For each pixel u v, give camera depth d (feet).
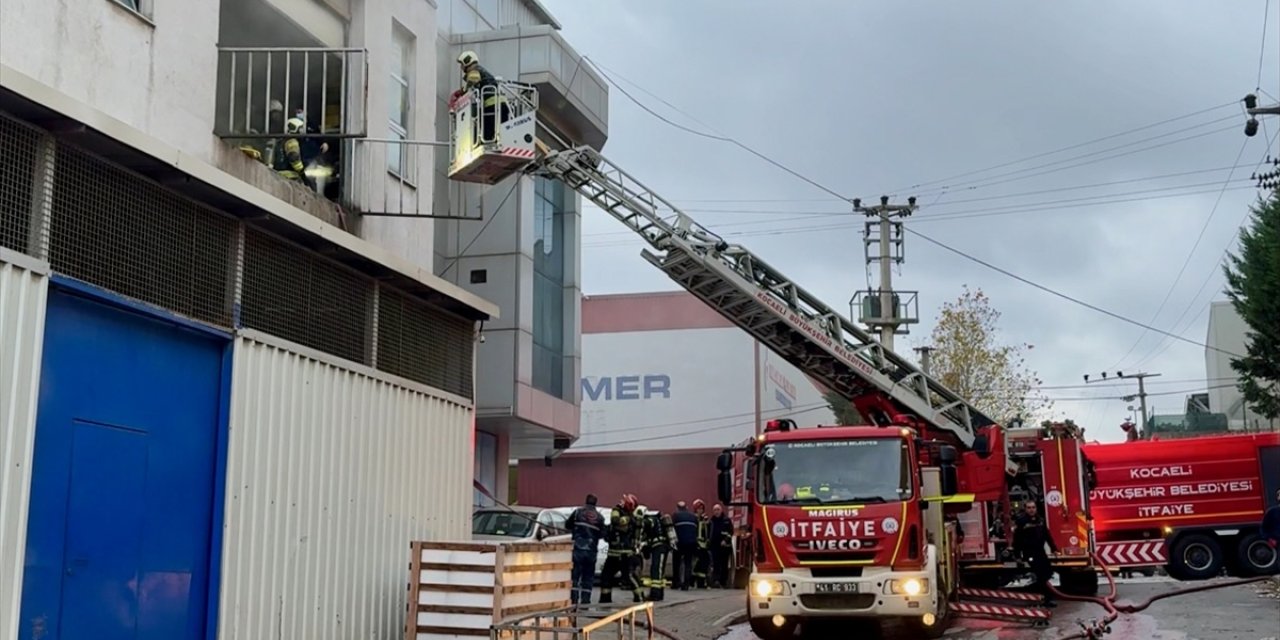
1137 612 57.26
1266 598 61.36
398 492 40.01
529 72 77.66
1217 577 77.41
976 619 57.88
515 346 76.33
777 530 48.08
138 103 32.40
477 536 65.51
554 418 82.64
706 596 69.72
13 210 24.08
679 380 161.27
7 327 23.52
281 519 33.32
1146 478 79.05
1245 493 78.13
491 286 77.25
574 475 163.22
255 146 43.09
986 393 144.15
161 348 29.12
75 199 25.93
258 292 32.96
